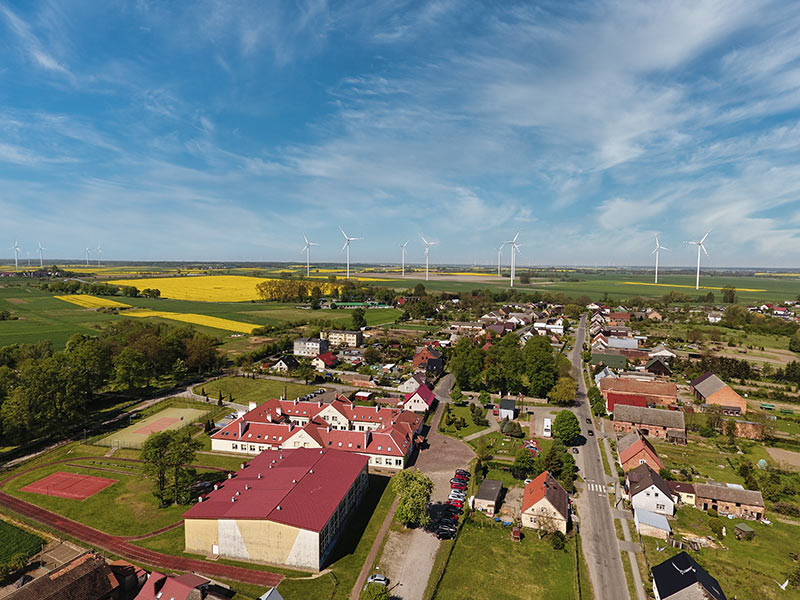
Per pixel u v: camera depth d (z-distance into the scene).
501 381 158.38
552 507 78.62
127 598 62.41
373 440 104.50
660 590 61.97
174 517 81.12
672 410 135.12
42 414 110.56
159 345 165.38
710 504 87.62
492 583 65.75
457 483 94.38
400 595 62.97
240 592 62.91
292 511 70.88
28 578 64.56
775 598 63.69
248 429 109.06
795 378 168.50
